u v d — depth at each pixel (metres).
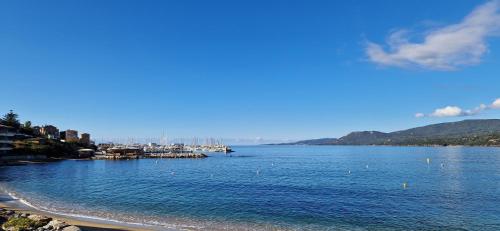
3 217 37.12
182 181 86.69
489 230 38.06
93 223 39.00
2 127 152.88
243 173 111.50
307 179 90.38
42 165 140.75
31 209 47.69
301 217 44.22
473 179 87.31
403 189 69.44
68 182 82.25
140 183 81.75
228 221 41.94
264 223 41.09
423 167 129.75
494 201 55.06
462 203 53.44
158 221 41.28
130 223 39.78
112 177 96.56
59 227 32.72
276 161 187.12
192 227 38.59
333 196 60.72
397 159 189.38
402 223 41.19
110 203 53.16
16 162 141.75
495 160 168.00
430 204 52.69
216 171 120.81
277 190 68.81
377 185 76.38
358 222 41.75
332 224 40.75
